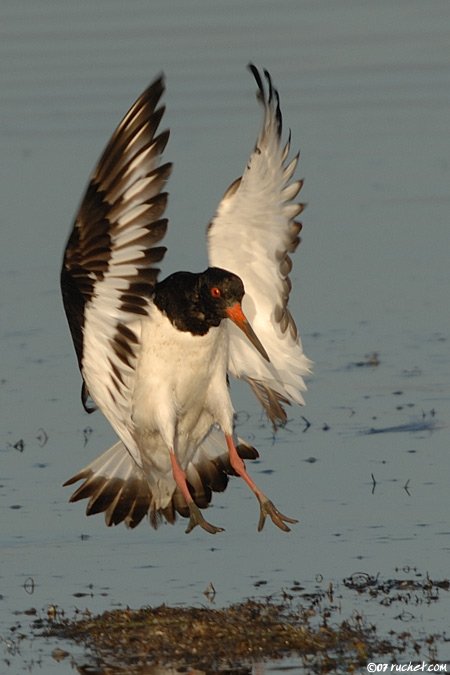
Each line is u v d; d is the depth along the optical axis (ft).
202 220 71.46
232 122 86.12
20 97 90.99
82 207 35.32
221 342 40.78
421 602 38.17
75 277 35.96
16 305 64.03
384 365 56.85
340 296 64.13
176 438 41.32
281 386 42.65
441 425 51.26
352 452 49.37
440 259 67.56
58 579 40.78
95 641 36.55
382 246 69.31
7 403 54.70
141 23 105.91
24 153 81.71
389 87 93.91
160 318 39.86
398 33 104.53
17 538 43.78
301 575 40.42
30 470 48.93
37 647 36.32
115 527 44.68
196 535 44.01
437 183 76.84
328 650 35.50
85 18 106.32
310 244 69.92
